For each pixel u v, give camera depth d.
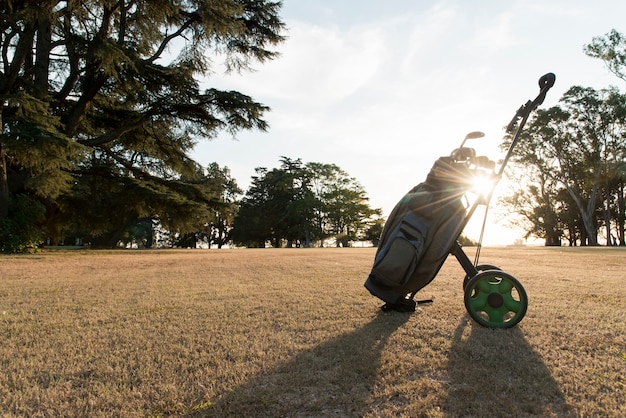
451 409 2.33
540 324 4.02
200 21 19.77
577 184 51.09
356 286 6.74
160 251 23.34
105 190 23.83
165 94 20.31
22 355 3.27
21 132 13.40
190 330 3.96
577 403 2.38
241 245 71.31
